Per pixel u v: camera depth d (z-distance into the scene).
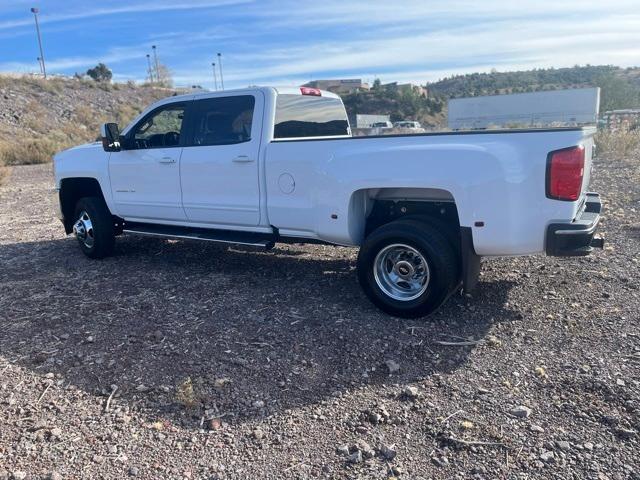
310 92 6.83
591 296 5.45
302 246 7.96
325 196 5.43
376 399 3.88
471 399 3.82
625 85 58.09
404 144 5.06
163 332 5.04
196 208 6.58
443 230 5.03
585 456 3.21
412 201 5.51
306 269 6.79
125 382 4.21
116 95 46.03
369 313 5.30
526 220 4.62
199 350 4.67
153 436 3.56
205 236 6.61
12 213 11.80
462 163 4.71
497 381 4.04
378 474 3.15
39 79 42.22
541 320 4.99
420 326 4.99
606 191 10.62
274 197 5.90
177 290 6.18
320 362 4.41
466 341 4.67
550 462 3.18
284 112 6.31
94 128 38.28
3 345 4.89
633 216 8.52
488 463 3.20
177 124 6.73
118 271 7.04
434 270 4.85
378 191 5.52
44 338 5.01
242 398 3.94
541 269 6.33
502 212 4.64
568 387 3.90
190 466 3.27
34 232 9.71
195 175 6.48
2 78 38.97
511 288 5.80
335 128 7.43
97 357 4.61
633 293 5.46
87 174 7.58
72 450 3.44
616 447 3.27
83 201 7.59
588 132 4.77
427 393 3.93
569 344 4.51
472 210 4.71
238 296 5.91
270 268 6.89
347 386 4.05
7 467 3.29
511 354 4.41
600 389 3.85
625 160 15.05
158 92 50.47
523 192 4.59
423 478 3.11
